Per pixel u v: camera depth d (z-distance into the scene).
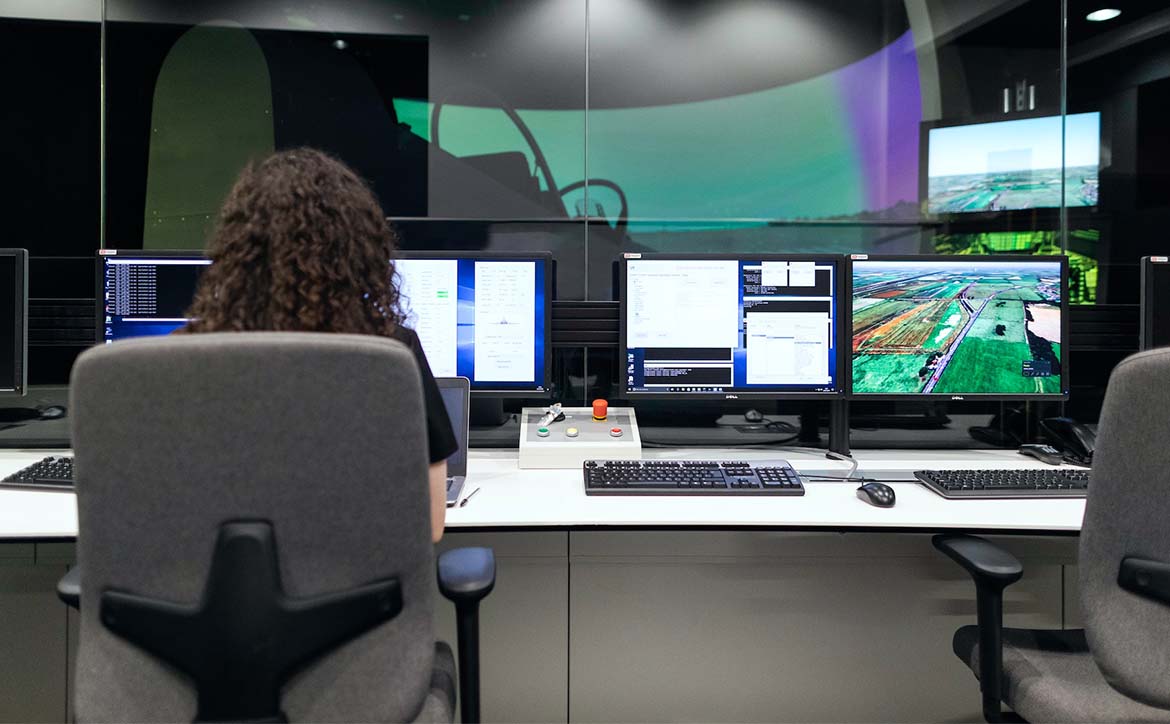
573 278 1.85
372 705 0.73
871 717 1.54
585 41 1.84
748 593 1.53
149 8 1.79
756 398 1.61
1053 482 1.30
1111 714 0.89
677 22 1.84
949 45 1.85
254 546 0.66
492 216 1.85
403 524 0.71
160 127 1.80
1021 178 1.84
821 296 1.60
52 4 1.77
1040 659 1.04
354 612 0.70
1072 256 1.84
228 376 0.64
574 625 1.53
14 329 1.57
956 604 1.53
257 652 0.67
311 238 0.79
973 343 1.59
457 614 0.94
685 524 1.13
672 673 1.53
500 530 1.13
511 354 1.61
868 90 1.86
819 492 1.31
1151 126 1.83
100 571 0.69
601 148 1.85
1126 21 1.82
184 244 1.82
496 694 1.53
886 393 1.60
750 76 1.85
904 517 1.15
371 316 0.85
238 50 1.81
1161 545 0.82
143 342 0.64
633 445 1.53
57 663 1.51
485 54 1.84
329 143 1.83
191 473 0.66
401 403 0.69
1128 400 0.81
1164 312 1.58
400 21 1.83
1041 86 1.84
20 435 1.77
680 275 1.60
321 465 0.67
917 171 1.85
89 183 1.79
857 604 1.53
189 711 0.70
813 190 1.86
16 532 1.06
